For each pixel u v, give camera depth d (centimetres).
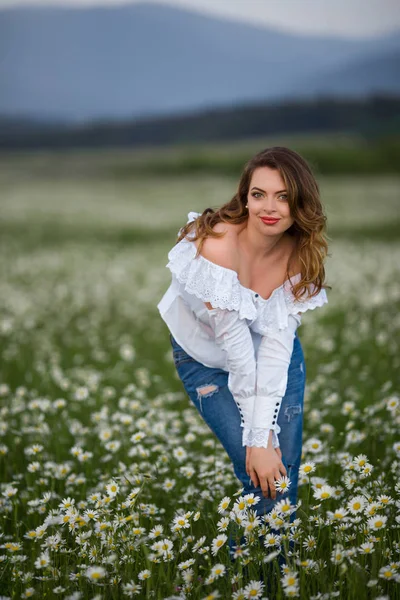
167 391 713
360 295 1174
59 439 548
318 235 352
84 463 493
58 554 356
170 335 391
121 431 521
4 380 776
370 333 896
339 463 450
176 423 534
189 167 5781
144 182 5038
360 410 596
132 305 1283
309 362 792
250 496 337
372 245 2022
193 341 370
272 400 349
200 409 372
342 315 1077
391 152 5603
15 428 578
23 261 1936
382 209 3058
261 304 359
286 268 367
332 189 4006
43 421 578
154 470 455
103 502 370
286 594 291
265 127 10100
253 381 349
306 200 341
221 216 358
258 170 343
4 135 11569
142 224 2923
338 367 770
